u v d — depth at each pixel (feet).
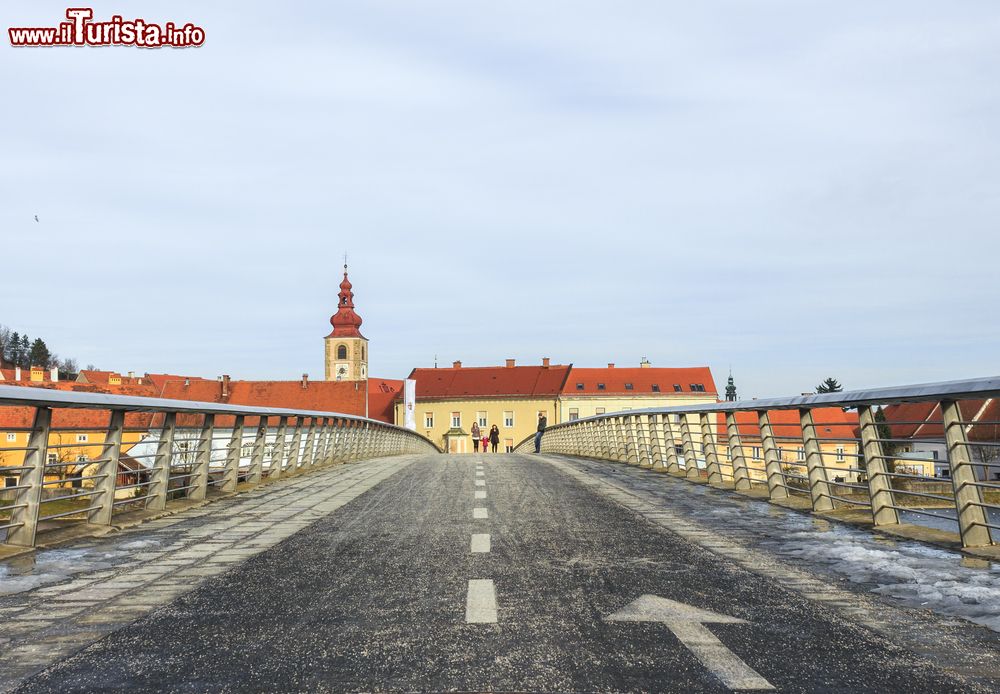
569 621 17.10
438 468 70.23
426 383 356.79
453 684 13.15
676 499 42.55
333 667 14.12
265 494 47.88
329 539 29.01
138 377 379.14
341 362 542.57
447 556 24.97
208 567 24.02
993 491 41.19
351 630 16.58
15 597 20.22
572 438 123.85
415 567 23.24
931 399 27.40
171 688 13.17
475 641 15.64
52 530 30.78
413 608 18.38
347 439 91.71
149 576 22.79
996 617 17.47
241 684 13.30
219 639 16.06
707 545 27.07
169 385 361.92
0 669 14.30
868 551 25.81
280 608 18.62
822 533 30.12
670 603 18.74
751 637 15.87
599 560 24.22
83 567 24.29
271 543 28.43
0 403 26.53
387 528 31.58
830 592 19.94
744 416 235.61
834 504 36.50
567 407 340.18
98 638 16.29
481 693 12.73
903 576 21.89
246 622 17.38
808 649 15.06
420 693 12.75
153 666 14.37
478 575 21.99
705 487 50.57
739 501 41.88
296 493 47.96
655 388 345.51
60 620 17.83
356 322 552.41
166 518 36.32
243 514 37.65
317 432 79.10
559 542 27.63
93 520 32.81
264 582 21.61
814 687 12.96
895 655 14.70
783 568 23.02
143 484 37.17
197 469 43.86
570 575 21.95
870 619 17.31
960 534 25.96
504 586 20.56
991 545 25.67
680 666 14.05
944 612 17.93
